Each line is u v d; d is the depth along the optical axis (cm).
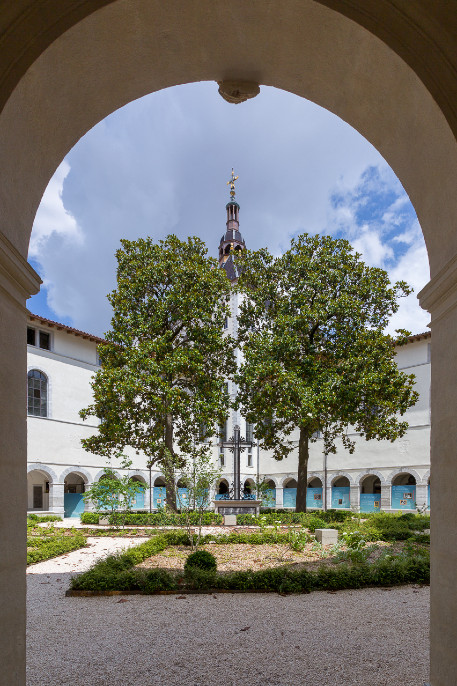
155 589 856
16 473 401
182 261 2217
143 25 416
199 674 491
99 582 866
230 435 4006
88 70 435
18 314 421
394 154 493
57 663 526
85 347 3145
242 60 481
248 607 762
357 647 571
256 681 473
